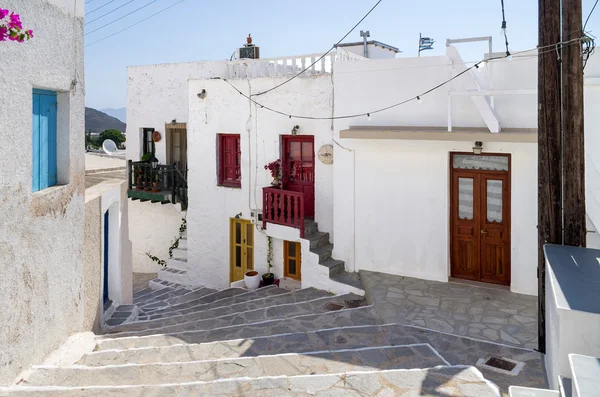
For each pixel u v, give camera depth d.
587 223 8.01
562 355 4.02
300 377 4.98
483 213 9.48
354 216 10.59
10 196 5.02
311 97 11.43
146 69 15.91
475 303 8.54
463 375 4.98
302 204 11.09
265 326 7.93
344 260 10.81
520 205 8.91
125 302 10.04
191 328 8.23
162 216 15.82
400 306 8.45
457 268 9.85
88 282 7.47
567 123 5.82
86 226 7.37
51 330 6.05
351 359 6.05
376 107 10.10
